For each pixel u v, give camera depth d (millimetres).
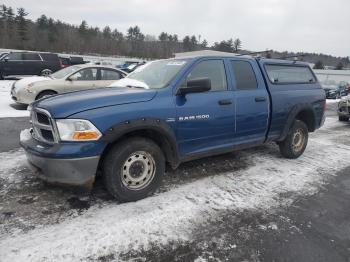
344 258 2986
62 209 3588
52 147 3369
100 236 3113
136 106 3656
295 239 3250
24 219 3348
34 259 2736
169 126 3900
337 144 7473
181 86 4094
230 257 2916
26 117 8742
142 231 3244
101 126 3395
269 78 5297
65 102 3502
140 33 96000
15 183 4203
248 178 4828
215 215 3643
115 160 3576
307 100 5887
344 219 3719
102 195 3959
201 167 5184
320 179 4961
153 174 3938
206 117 4270
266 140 5305
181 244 3070
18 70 18234
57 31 82562
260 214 3727
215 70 4547
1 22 77375
